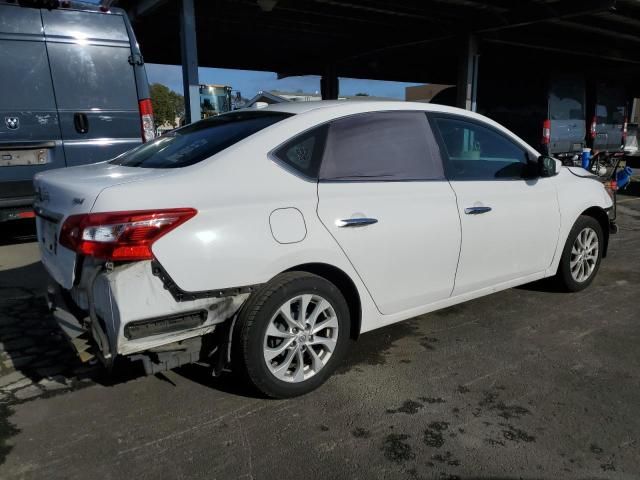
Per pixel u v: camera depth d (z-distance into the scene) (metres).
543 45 14.32
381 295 3.37
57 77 5.96
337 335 3.19
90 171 3.26
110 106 6.29
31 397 3.09
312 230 2.99
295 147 3.09
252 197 2.83
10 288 4.89
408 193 3.43
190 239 2.62
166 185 2.67
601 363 3.55
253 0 10.53
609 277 5.42
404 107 3.62
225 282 2.72
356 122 3.37
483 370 3.45
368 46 15.02
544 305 4.59
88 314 2.77
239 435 2.74
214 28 13.01
